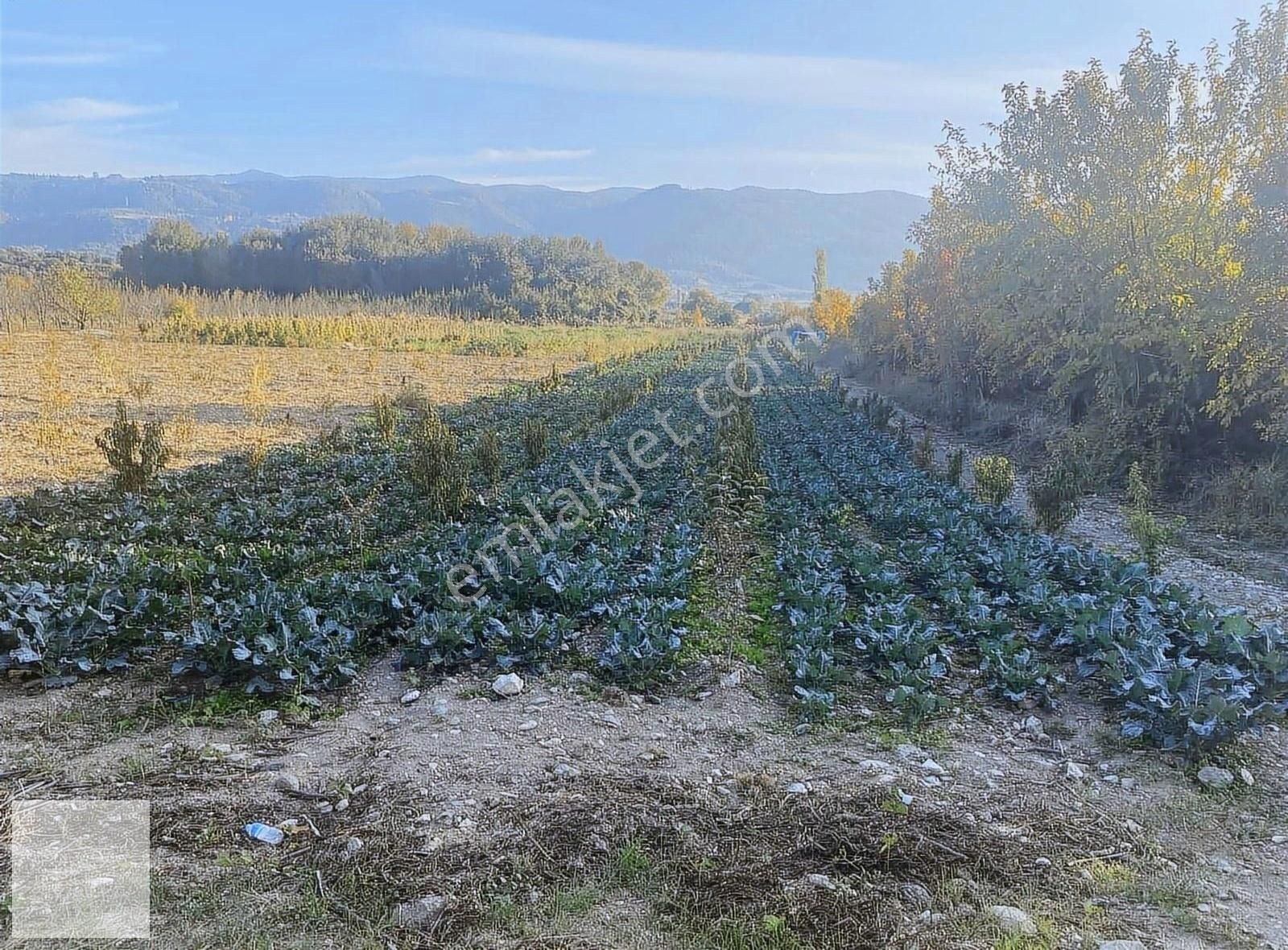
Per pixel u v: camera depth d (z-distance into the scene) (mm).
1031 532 11242
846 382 41156
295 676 5844
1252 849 4379
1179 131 15984
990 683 6367
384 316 52469
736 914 3648
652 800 4570
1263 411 13828
